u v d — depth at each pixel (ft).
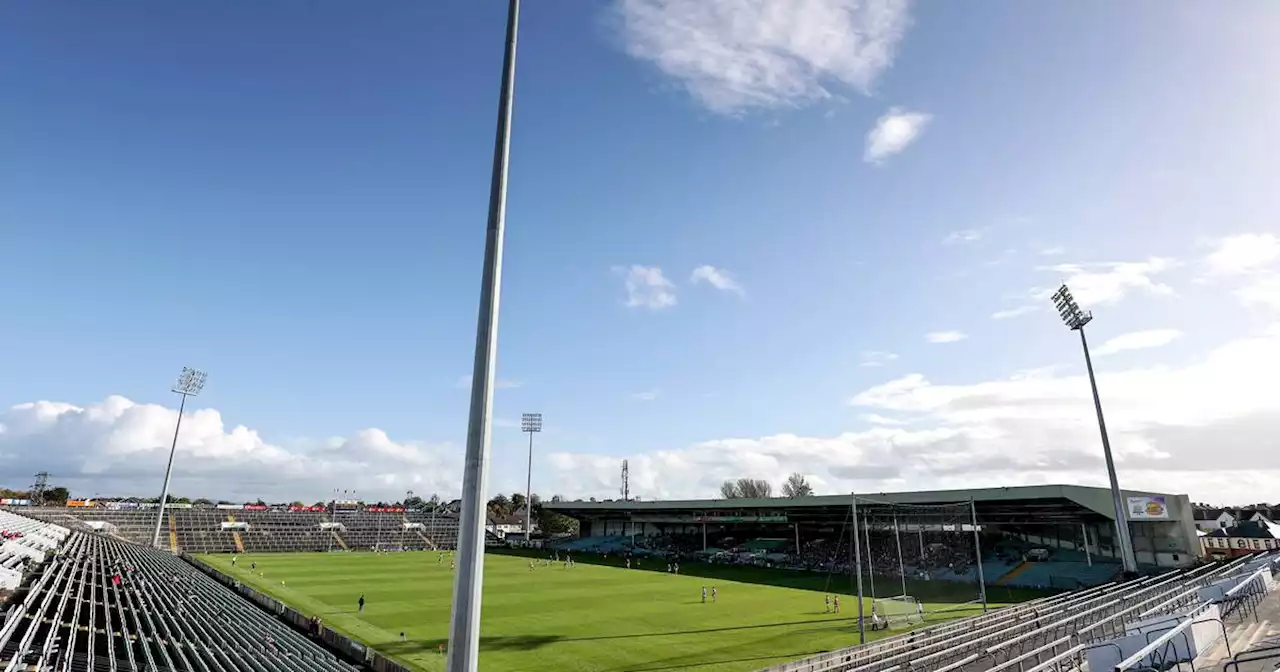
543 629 131.64
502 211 38.83
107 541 294.46
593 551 355.56
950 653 86.99
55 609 125.49
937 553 219.61
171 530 374.84
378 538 402.93
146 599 144.97
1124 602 114.73
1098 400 174.09
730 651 110.63
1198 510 355.15
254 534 384.88
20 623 107.65
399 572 236.22
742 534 338.13
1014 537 238.48
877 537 240.32
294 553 334.44
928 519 211.41
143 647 98.89
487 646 116.26
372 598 171.94
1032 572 205.05
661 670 98.94
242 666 89.30
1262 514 327.47
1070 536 218.18
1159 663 56.29
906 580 208.13
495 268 37.68
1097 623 84.38
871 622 133.39
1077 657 72.23
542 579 221.87
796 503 260.21
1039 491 195.42
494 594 183.32
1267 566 110.01
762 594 183.21
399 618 142.61
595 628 132.46
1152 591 124.88
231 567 244.63
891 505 215.92
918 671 79.25
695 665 101.40
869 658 93.30
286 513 436.35
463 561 32.89
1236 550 193.77
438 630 129.49
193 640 106.11
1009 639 94.99
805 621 137.90
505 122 40.45
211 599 148.56
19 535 214.90
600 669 100.32
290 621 135.23
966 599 171.83
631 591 189.98
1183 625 55.21
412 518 460.14
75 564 192.24
